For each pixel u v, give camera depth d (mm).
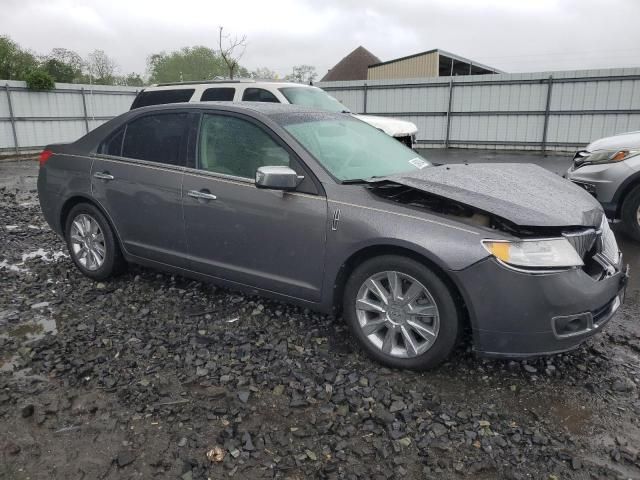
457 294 3137
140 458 2527
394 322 3324
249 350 3545
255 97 9227
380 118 10836
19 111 18484
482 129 19859
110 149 4684
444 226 3113
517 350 3062
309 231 3525
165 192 4230
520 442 2666
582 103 18109
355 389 3096
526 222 2963
